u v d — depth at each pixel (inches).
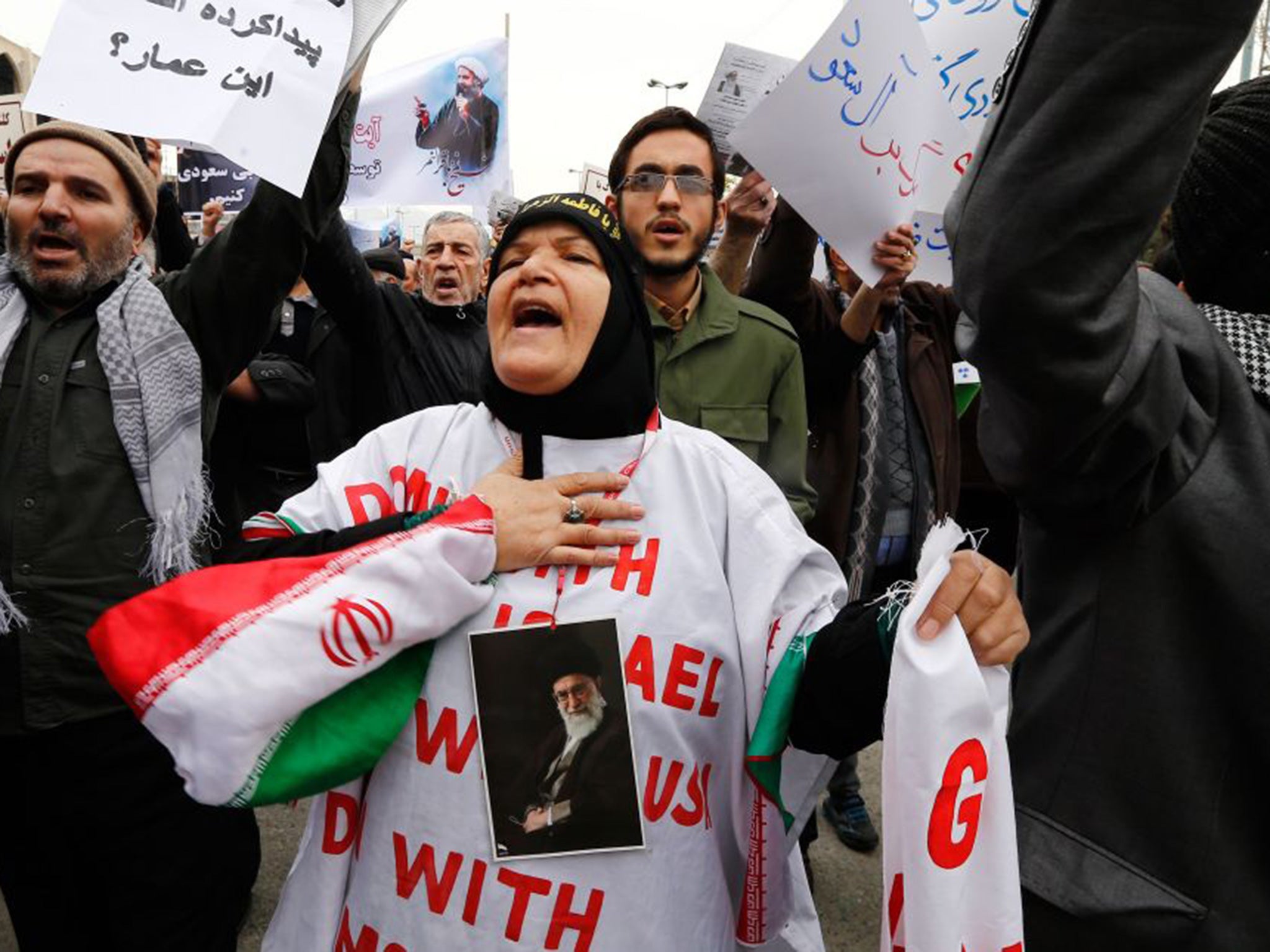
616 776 42.4
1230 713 37.1
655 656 43.4
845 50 78.0
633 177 86.4
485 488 44.8
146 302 70.6
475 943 42.0
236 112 53.6
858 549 98.8
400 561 41.0
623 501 46.1
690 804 44.2
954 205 35.2
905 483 102.7
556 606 43.3
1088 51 29.8
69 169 69.1
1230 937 36.8
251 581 41.4
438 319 128.3
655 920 42.9
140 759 69.1
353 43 58.6
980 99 95.4
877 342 100.1
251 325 73.7
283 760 40.6
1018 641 38.3
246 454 114.6
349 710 42.3
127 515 69.2
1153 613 37.7
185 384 71.1
